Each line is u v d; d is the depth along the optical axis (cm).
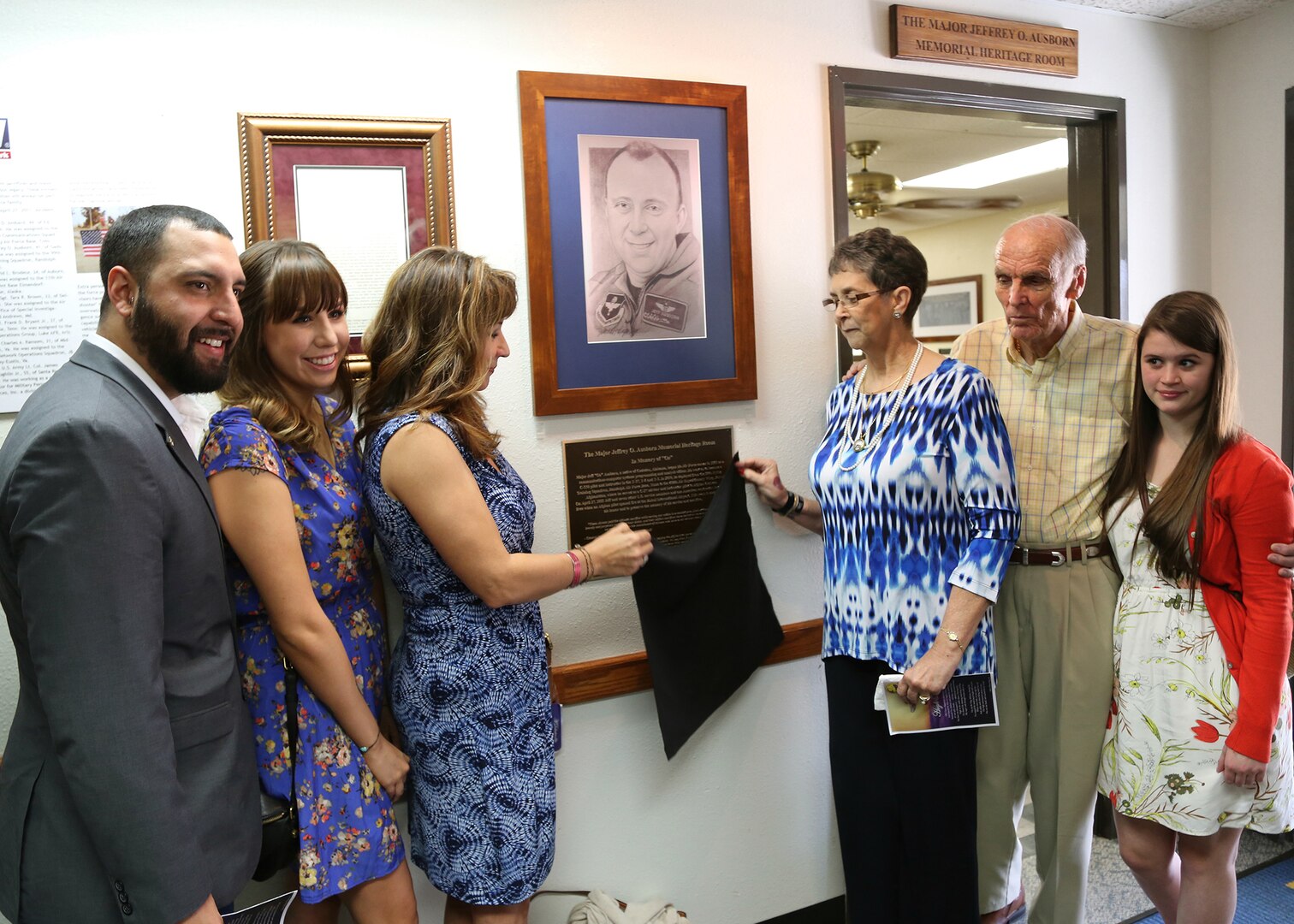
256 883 164
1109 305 256
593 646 194
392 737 158
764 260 208
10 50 148
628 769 199
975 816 179
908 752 175
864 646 177
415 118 171
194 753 118
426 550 141
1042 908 200
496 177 179
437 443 136
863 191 447
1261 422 265
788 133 208
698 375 200
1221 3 244
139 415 115
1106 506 186
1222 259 271
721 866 211
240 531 127
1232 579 169
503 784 142
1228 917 179
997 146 401
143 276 114
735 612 198
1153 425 181
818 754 221
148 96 155
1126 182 254
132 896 107
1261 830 171
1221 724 168
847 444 183
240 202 162
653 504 198
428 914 180
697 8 196
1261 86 256
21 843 115
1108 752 187
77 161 152
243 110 161
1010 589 195
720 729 208
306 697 136
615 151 188
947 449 169
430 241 173
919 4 221
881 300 175
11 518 107
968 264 702
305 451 140
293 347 135
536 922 191
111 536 106
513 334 183
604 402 190
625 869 200
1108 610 187
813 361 216
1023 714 198
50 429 105
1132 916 225
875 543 175
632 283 192
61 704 104
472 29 176
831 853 225
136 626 107
